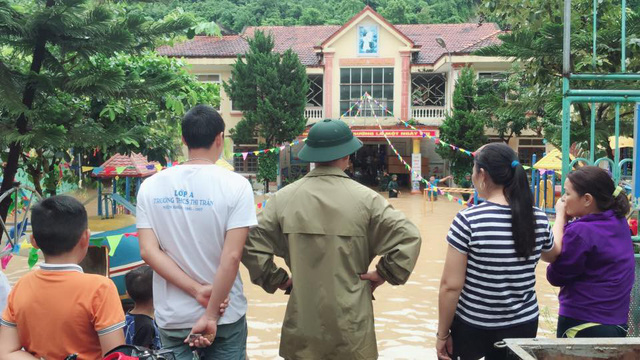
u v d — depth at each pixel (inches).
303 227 106.3
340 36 999.6
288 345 107.0
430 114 1012.5
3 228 157.8
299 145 1024.2
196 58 973.2
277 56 900.6
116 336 86.0
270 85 888.3
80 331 85.7
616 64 182.2
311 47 1108.5
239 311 104.0
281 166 1021.2
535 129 820.0
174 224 98.5
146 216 100.1
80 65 183.2
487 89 857.5
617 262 108.9
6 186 165.6
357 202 106.8
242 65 897.5
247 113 892.6
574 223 111.7
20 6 165.3
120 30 158.1
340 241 105.3
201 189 98.9
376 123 1003.9
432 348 203.0
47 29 151.8
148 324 127.6
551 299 268.8
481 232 104.9
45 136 148.9
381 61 998.4
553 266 114.5
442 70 993.5
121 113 206.5
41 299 85.7
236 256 96.4
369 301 108.2
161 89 171.5
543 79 199.8
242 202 98.8
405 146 1046.4
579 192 112.3
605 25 200.8
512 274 105.3
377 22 993.5
